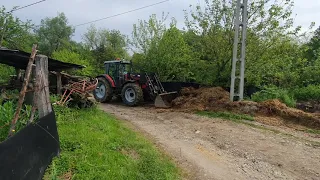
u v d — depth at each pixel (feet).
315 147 15.90
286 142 16.79
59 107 19.38
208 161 13.79
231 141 17.10
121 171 11.02
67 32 104.63
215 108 26.03
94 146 13.38
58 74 23.04
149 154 13.58
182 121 22.76
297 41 36.32
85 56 84.69
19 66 25.64
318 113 22.15
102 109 28.96
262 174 12.27
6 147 7.66
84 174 10.36
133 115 25.71
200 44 32.30
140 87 31.86
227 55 30.78
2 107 13.94
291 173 12.39
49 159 10.84
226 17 30.27
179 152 15.01
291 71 34.22
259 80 31.24
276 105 23.50
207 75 32.99
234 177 11.94
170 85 32.53
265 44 29.86
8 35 44.93
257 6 29.25
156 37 40.14
